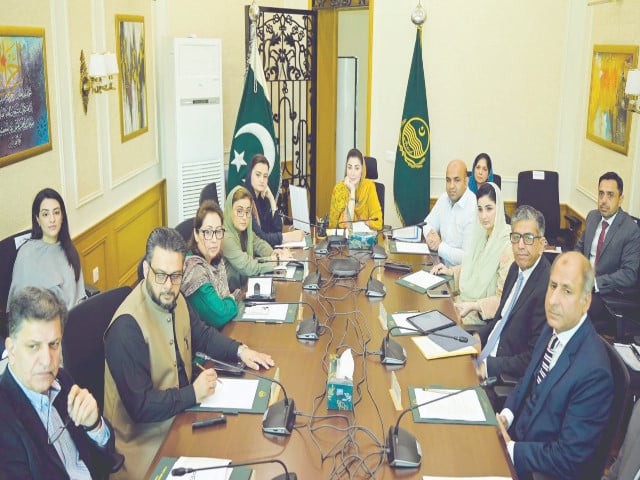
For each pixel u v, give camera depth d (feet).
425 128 20.04
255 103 19.25
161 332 7.95
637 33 15.10
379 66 21.39
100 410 8.16
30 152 12.54
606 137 17.07
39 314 5.98
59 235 12.09
